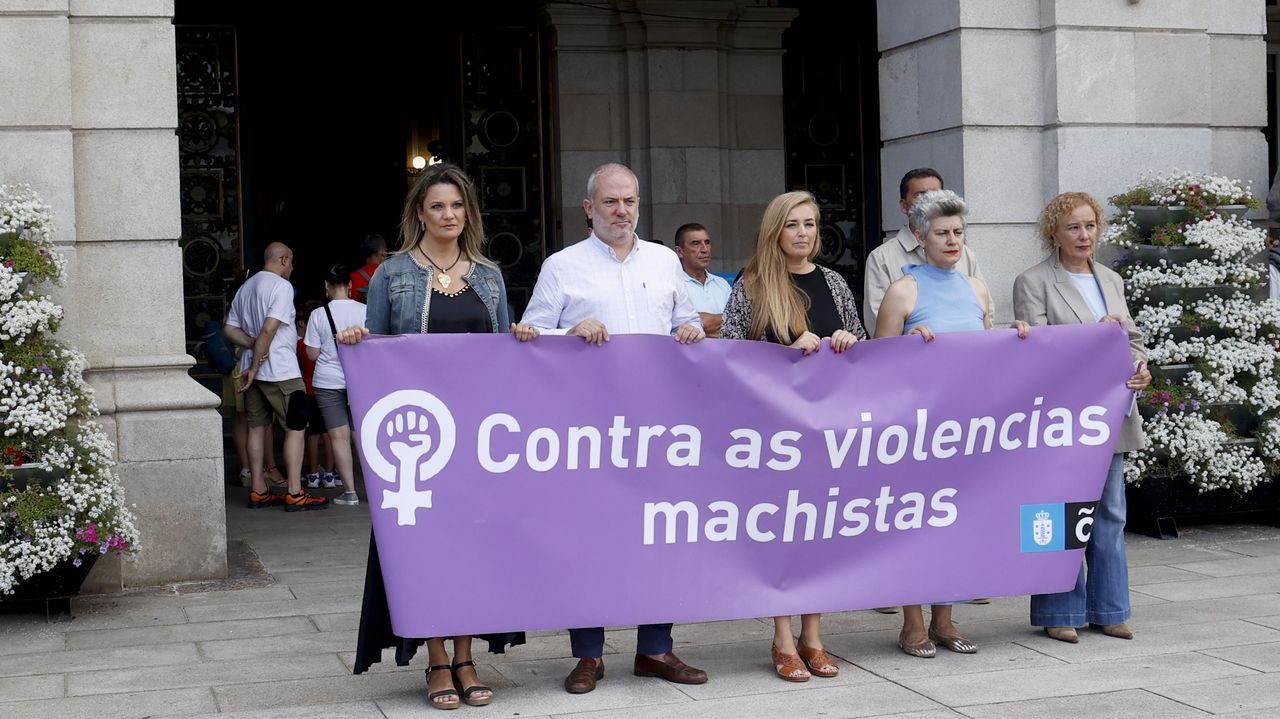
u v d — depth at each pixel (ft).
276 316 32.42
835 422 17.44
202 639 19.90
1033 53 27.61
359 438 16.01
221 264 42.45
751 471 17.16
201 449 23.48
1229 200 27.55
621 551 16.76
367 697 16.90
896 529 17.84
